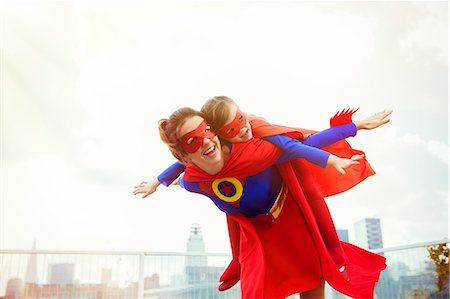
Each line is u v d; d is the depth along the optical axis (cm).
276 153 290
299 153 286
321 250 284
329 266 282
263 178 297
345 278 291
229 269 327
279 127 298
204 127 292
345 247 312
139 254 410
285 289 289
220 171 298
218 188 304
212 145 293
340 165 273
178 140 294
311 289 297
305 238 295
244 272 298
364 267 304
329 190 320
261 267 286
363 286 294
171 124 296
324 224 303
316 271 293
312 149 284
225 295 421
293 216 299
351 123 299
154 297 405
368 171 310
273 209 300
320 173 317
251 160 291
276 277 291
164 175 333
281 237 298
